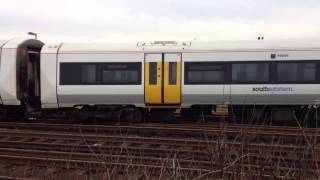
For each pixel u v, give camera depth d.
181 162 9.71
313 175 6.79
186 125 19.09
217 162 7.01
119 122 20.69
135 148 12.97
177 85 20.08
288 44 19.67
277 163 6.93
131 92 20.33
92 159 11.81
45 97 20.80
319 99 19.50
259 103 19.83
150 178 8.30
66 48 20.70
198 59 19.98
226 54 19.84
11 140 15.78
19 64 21.27
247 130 7.58
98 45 20.66
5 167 11.70
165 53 20.19
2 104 21.41
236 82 19.78
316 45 19.52
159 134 17.08
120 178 8.33
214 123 20.19
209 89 19.91
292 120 20.05
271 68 19.66
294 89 19.52
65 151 13.48
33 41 21.98
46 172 10.40
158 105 20.41
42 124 19.06
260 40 19.92
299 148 6.89
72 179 9.55
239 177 6.86
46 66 20.72
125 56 20.38
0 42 21.45
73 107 21.02
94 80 20.48
